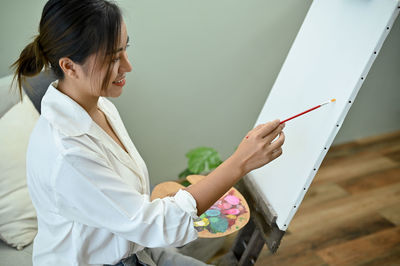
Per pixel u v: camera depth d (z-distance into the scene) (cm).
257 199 113
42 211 82
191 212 76
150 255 109
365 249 177
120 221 74
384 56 237
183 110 191
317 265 168
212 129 206
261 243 119
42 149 72
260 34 187
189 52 175
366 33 82
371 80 243
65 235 81
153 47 166
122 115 177
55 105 76
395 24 226
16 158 116
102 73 70
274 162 110
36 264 89
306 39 109
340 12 94
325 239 183
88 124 78
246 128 218
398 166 239
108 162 80
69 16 63
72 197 72
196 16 167
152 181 205
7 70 144
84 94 78
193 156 165
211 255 164
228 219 109
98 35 64
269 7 181
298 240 182
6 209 113
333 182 223
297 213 199
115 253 86
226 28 177
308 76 101
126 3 151
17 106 122
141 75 171
